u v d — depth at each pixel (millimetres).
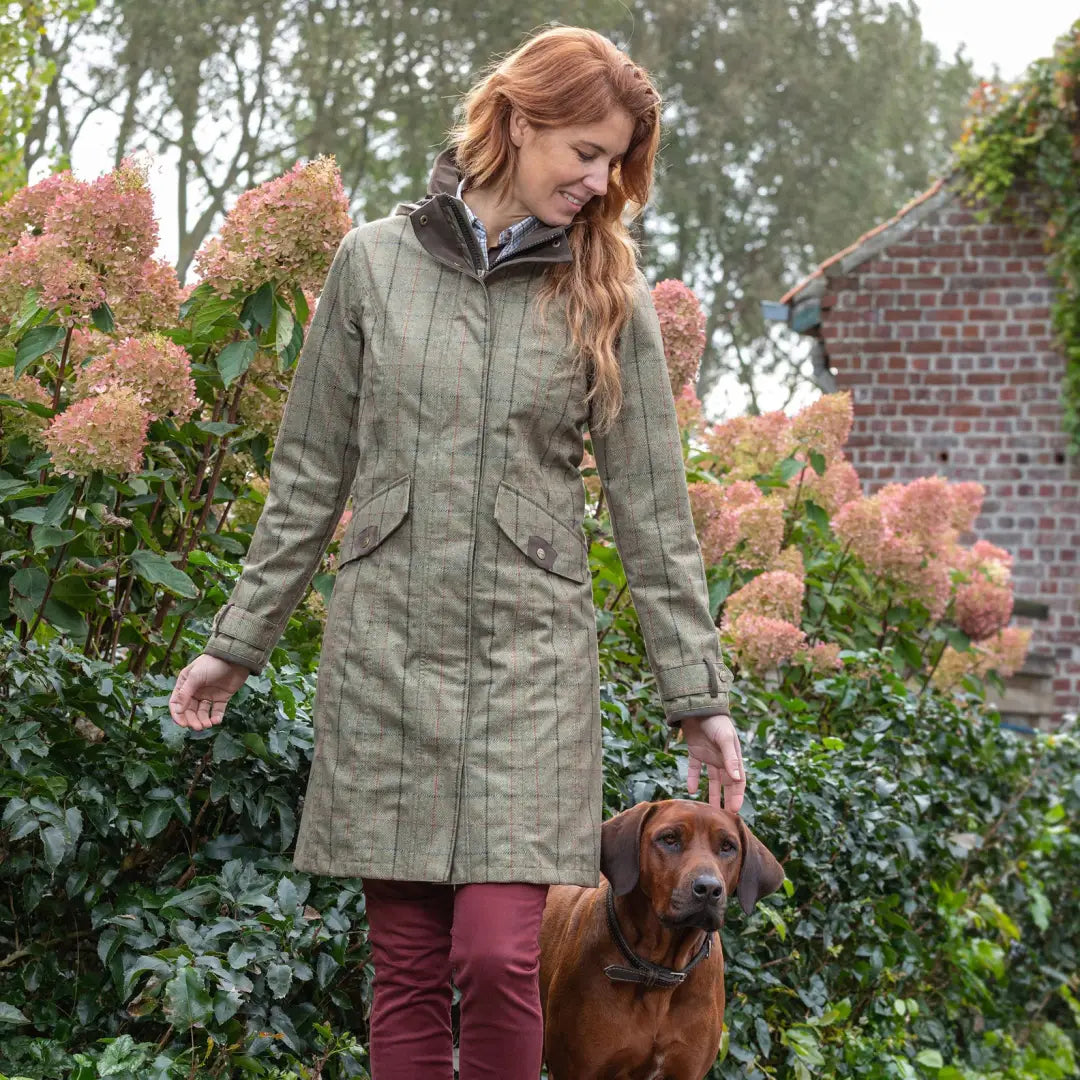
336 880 2750
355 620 2115
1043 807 5336
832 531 5270
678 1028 2719
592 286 2205
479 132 2232
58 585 2914
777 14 26844
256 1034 2482
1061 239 9742
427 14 22250
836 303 10039
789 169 27031
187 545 3133
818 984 3756
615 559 3840
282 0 21656
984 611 5410
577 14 22656
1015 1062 4797
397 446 2123
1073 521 9789
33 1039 2488
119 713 2703
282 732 2734
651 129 2246
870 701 4582
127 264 2910
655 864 2654
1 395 3070
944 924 4547
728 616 4609
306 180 2891
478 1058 2037
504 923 2020
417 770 2059
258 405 3182
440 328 2143
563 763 2084
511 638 2088
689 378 4027
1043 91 9656
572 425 2180
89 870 2590
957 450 9906
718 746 2193
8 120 6797
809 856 3697
